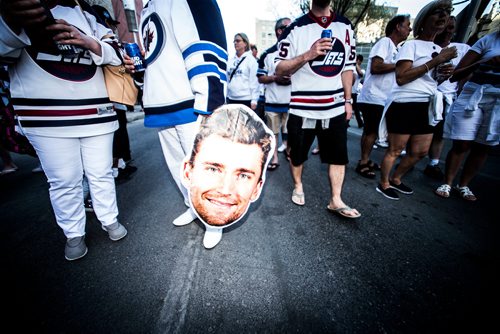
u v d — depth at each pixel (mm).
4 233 1710
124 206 2133
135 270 1361
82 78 1212
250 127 1054
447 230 1823
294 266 1407
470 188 2672
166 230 1756
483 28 3320
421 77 1918
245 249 1548
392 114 2121
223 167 1091
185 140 1355
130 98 1436
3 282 1275
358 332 1036
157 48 1179
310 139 1937
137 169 3154
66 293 1205
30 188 2508
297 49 1722
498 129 1989
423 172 3209
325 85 1680
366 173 2947
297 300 1182
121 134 2654
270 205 2172
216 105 1061
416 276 1354
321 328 1050
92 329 1025
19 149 2191
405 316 1110
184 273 1340
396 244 1641
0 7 853
